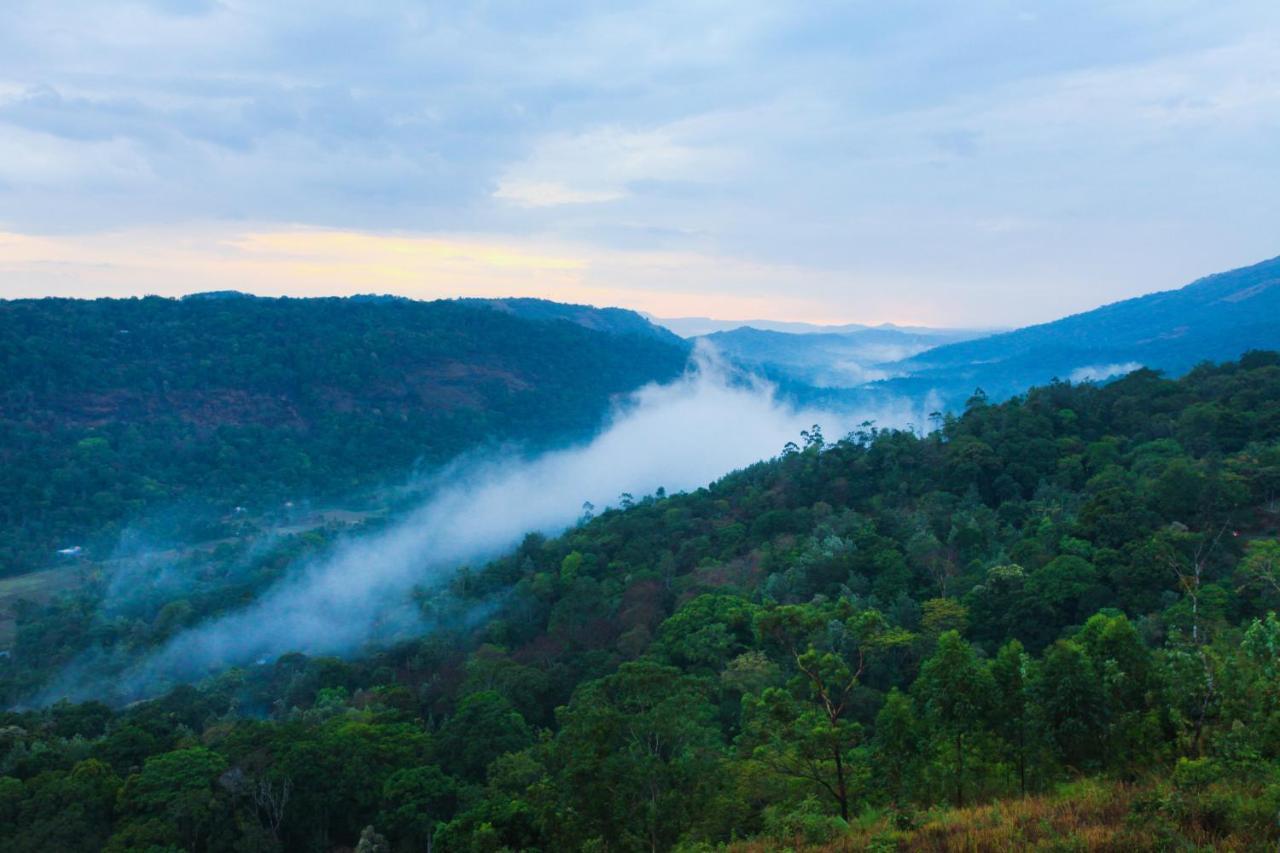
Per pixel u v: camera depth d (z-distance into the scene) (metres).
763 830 22.16
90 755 46.22
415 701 59.00
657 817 21.88
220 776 40.25
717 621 55.34
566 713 23.44
